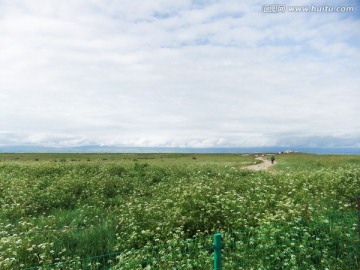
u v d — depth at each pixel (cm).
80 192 1984
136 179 2489
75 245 1031
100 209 1560
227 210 1177
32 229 1099
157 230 1070
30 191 1805
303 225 1039
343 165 3462
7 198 1677
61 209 1598
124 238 1051
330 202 1395
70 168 3036
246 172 2805
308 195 1478
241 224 1063
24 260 873
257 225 1085
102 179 2269
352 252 876
